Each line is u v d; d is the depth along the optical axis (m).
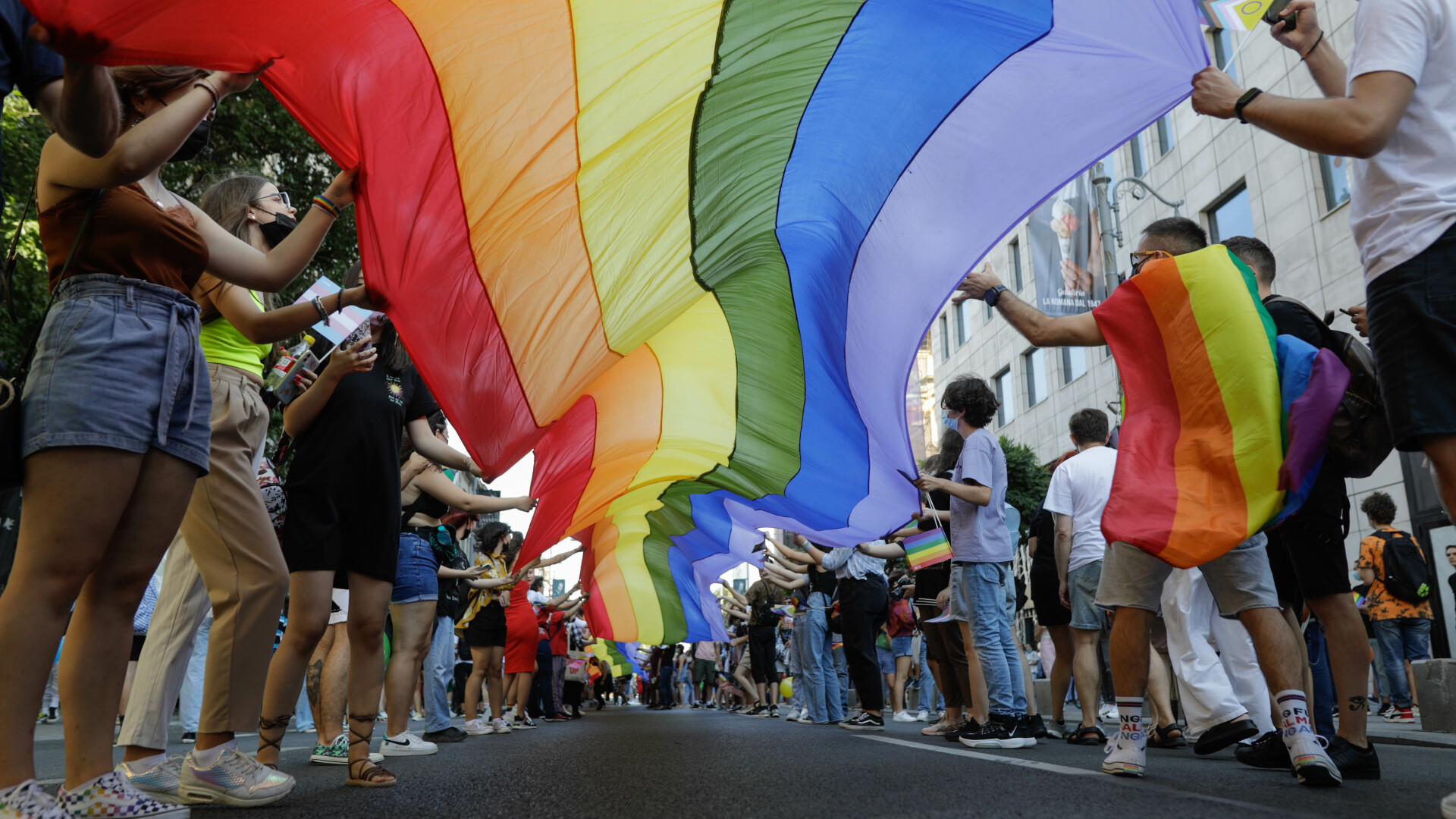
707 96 3.88
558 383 4.79
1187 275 3.32
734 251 4.95
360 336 3.40
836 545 7.51
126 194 2.37
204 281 3.03
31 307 9.38
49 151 2.33
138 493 2.29
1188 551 3.05
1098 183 13.03
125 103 2.50
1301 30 3.13
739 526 9.04
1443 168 2.39
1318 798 2.72
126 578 2.30
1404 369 2.33
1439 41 2.44
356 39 2.83
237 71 2.63
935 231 4.50
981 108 3.98
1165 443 3.27
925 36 3.76
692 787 3.20
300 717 8.38
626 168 3.97
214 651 2.85
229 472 2.92
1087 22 3.46
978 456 5.25
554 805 2.76
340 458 3.47
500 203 3.64
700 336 5.86
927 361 35.62
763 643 11.83
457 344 3.96
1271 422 3.07
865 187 4.50
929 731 6.74
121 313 2.24
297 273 2.93
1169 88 3.60
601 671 23.64
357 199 3.15
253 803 2.80
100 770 2.25
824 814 2.48
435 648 6.81
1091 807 2.52
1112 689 8.75
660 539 10.29
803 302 5.39
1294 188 15.96
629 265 4.50
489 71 3.22
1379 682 9.91
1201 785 3.06
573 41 3.29
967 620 5.33
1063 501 5.68
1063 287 12.52
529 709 11.84
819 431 6.37
